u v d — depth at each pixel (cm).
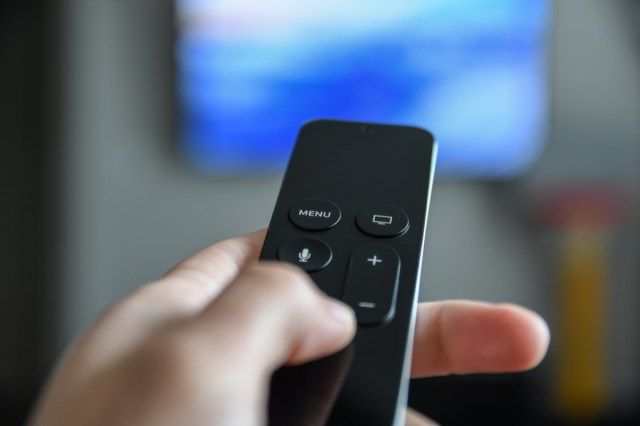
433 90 168
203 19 167
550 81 173
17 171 174
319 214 54
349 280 49
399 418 43
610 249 180
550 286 180
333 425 41
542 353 57
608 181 178
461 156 171
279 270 39
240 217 179
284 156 173
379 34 166
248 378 34
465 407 164
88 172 177
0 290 175
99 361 35
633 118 177
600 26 174
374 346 45
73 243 177
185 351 33
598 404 178
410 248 51
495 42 167
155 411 32
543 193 178
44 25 172
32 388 175
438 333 58
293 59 168
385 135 60
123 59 175
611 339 182
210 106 171
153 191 178
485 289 180
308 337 40
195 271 48
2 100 173
